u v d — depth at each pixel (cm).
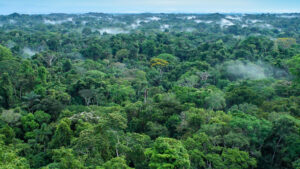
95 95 5588
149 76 8100
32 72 5700
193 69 7456
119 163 2130
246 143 2522
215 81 7119
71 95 5794
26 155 3203
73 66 8256
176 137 3631
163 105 4206
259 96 4494
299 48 9438
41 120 4169
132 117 4066
